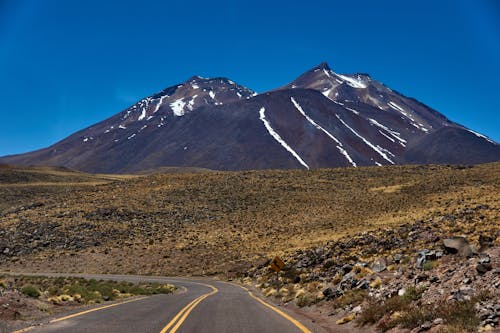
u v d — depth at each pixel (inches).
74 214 3435.0
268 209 3533.5
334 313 601.0
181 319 566.6
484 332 336.2
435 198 2984.7
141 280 1947.6
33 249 2837.1
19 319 546.3
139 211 3531.0
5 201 4864.7
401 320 430.3
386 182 4315.9
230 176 4763.8
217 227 3176.7
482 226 1382.9
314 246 2004.2
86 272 2437.3
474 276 467.5
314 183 4409.5
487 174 3779.5
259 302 874.1
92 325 501.7
